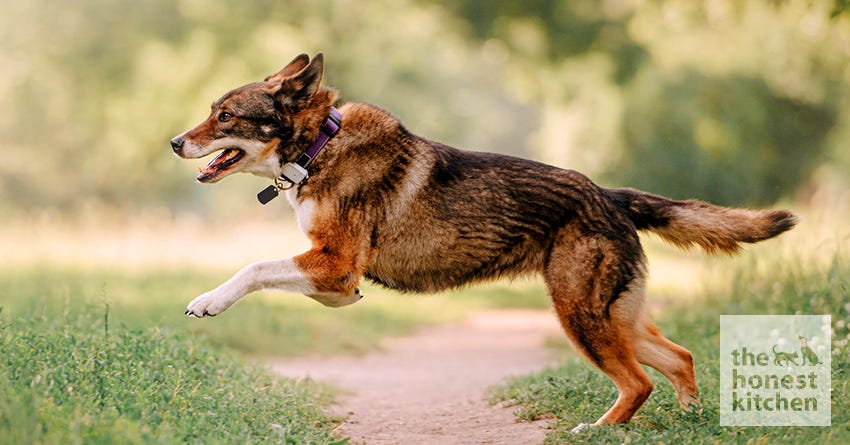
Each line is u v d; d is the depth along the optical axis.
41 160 45.19
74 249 25.08
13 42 36.94
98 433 5.22
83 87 36.84
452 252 7.44
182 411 6.41
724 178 32.12
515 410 8.37
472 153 7.61
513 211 7.34
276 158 7.61
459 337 17.58
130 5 35.19
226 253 27.70
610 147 32.81
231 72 34.31
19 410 5.16
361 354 14.66
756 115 31.42
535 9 30.66
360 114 7.63
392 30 38.03
